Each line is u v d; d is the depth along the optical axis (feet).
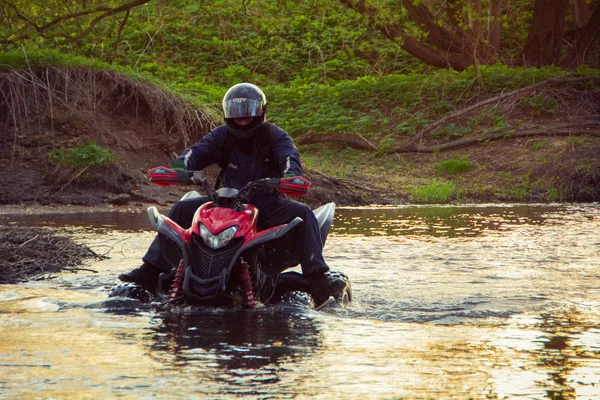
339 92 112.16
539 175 84.07
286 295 25.64
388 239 43.14
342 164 92.32
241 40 132.67
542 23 121.80
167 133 76.23
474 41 115.75
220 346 18.24
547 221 54.29
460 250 38.55
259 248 24.29
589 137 92.17
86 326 20.45
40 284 27.94
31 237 35.50
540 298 25.63
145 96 76.28
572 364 16.78
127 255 35.47
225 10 134.82
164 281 25.17
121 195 65.31
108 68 78.33
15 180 64.59
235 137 26.53
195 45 132.67
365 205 71.05
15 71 72.08
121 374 15.49
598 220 55.11
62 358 16.80
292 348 18.12
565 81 103.60
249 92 25.94
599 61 122.21
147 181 68.90
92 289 26.94
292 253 25.29
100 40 123.24
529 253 37.45
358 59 136.36
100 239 41.19
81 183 65.92
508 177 84.58
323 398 14.05
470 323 21.56
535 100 101.24
